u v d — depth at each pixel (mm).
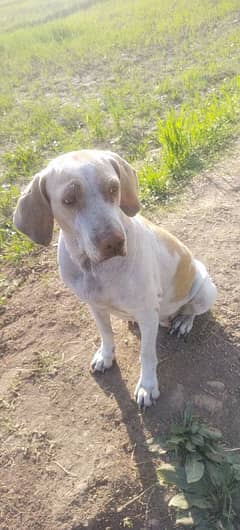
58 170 539
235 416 708
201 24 2836
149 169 1268
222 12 2916
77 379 796
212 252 1007
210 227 1083
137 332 857
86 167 521
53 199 557
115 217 521
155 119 1725
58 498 646
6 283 1041
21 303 979
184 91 1933
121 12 3529
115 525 610
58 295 979
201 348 812
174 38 2668
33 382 805
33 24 4047
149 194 1221
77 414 745
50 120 1875
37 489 662
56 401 770
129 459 672
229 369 773
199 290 792
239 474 606
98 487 646
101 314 709
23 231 613
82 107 1959
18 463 697
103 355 783
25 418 753
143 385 731
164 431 700
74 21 3557
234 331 832
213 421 704
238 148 1376
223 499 590
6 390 800
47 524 624
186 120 1496
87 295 635
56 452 700
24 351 869
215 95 1793
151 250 659
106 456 681
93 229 512
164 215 1150
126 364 804
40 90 2326
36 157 1583
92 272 605
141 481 644
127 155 1492
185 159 1322
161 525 600
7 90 2391
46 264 1073
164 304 760
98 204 517
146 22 3078
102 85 2209
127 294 620
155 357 719
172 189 1238
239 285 917
